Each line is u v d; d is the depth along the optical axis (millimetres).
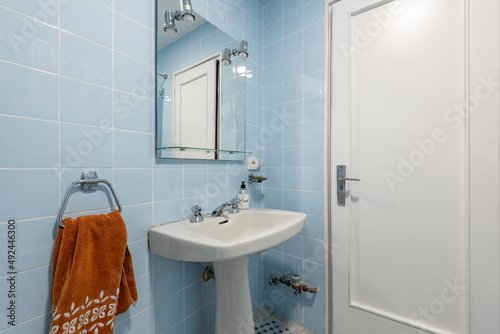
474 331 899
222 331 1000
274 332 1333
